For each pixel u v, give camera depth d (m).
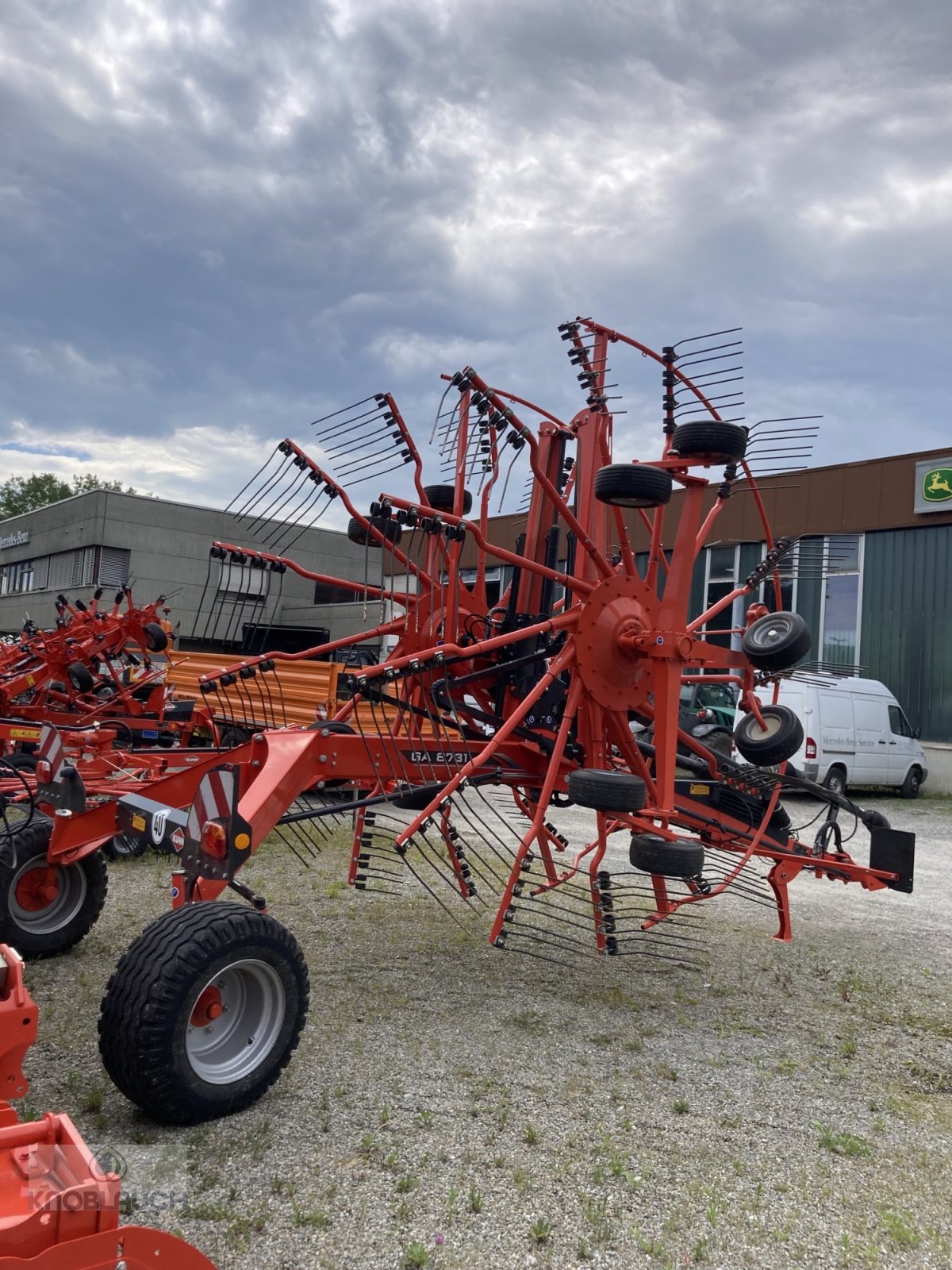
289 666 10.04
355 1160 3.21
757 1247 2.88
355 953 5.62
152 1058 3.22
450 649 4.96
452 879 7.63
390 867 8.00
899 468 18.11
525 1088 3.88
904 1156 3.53
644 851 4.82
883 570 18.47
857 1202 3.18
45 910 5.16
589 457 5.90
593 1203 3.03
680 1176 3.26
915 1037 4.83
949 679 17.66
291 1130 3.38
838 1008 5.21
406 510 5.05
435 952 5.74
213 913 3.44
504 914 4.91
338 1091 3.73
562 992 5.16
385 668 4.76
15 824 5.25
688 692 16.20
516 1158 3.29
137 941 3.40
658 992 5.28
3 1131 1.96
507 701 5.92
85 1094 3.56
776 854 6.30
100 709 10.71
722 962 5.94
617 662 5.49
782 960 6.07
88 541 25.91
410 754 5.17
